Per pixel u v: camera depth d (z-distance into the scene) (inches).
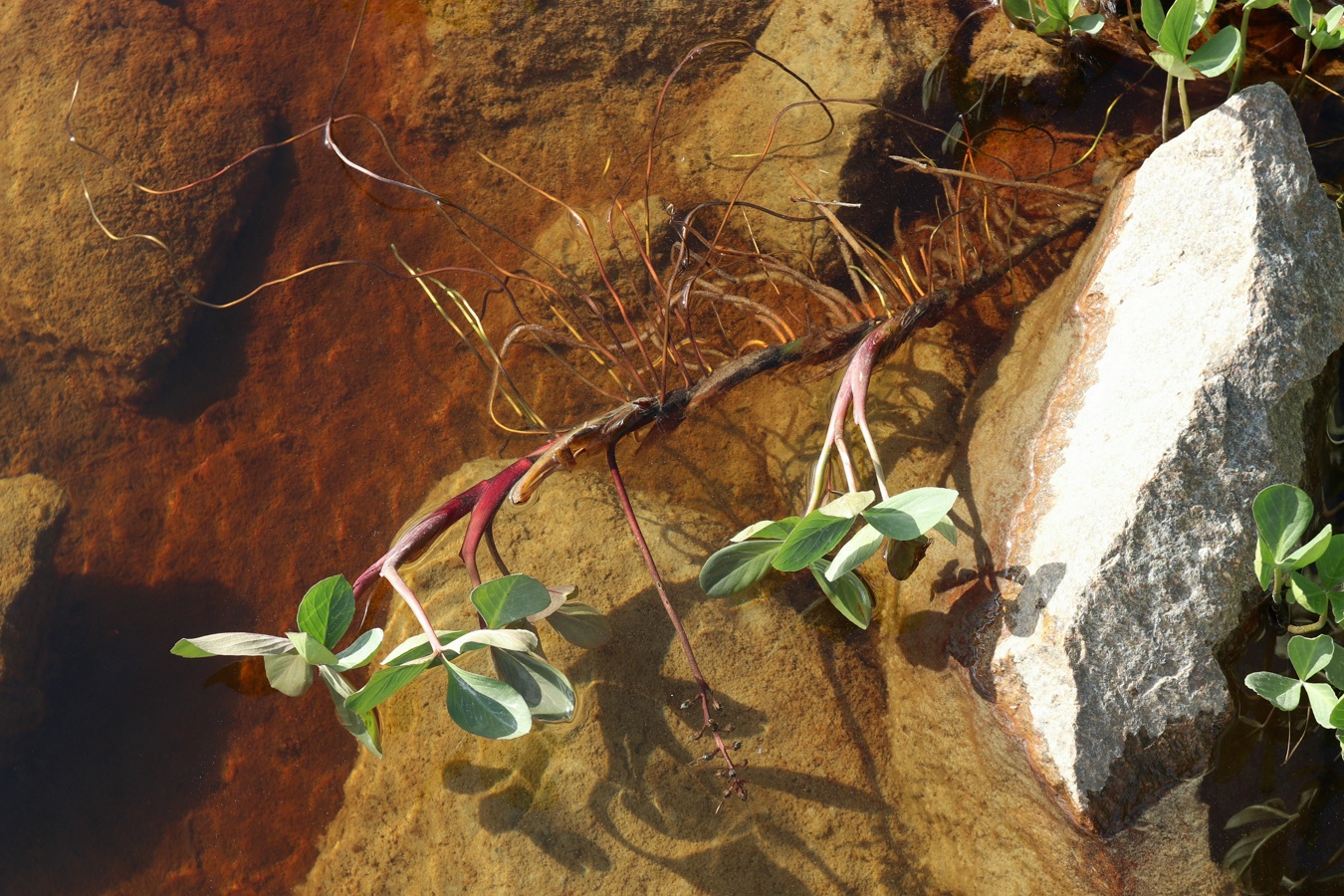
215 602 53.8
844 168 55.6
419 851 49.5
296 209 58.0
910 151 55.9
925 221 55.3
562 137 58.1
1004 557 49.1
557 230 56.8
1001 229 54.2
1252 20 54.2
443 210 57.6
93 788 52.2
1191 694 47.1
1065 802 47.1
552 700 48.1
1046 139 55.4
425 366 55.9
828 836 49.0
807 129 56.2
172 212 56.8
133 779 52.2
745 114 57.1
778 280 54.9
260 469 55.1
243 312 56.8
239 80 59.1
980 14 56.9
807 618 50.9
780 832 48.9
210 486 55.1
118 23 59.4
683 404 52.4
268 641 49.3
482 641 47.9
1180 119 54.4
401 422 55.2
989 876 48.4
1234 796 47.3
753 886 48.6
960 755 48.9
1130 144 54.5
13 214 57.0
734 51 58.1
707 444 53.3
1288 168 48.7
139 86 58.4
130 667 53.3
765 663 50.4
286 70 59.4
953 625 49.4
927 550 50.7
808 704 50.0
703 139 57.3
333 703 52.2
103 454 55.7
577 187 57.4
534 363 55.5
